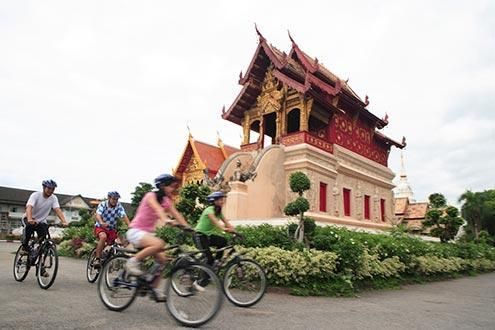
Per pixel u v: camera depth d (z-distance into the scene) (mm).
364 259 9812
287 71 20734
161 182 5297
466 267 17953
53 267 6980
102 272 5660
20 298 6031
